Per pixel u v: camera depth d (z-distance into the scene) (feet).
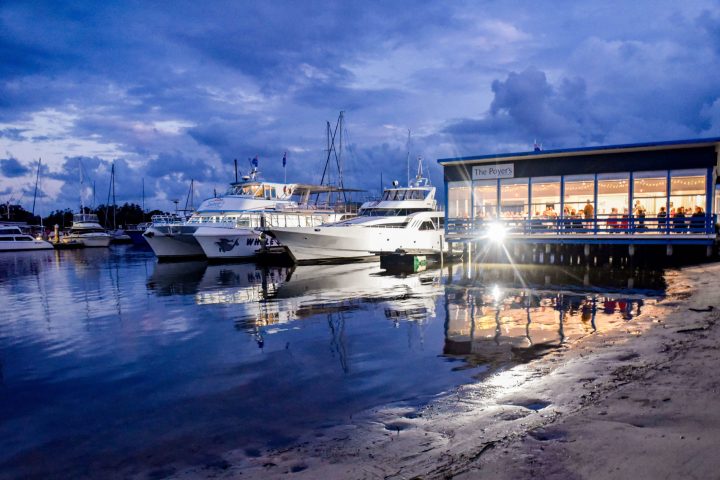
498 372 27.55
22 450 21.16
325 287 68.95
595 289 56.80
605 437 16.31
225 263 117.60
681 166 71.15
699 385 20.80
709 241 67.67
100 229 246.06
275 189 127.34
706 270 65.31
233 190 127.13
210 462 19.12
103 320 50.55
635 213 76.43
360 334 39.47
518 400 22.35
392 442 19.17
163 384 29.37
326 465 17.65
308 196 137.28
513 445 16.43
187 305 58.13
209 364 33.17
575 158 77.30
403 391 25.67
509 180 81.56
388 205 110.93
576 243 74.84
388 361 31.50
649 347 28.68
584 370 25.61
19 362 35.45
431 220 109.40
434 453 17.56
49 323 49.80
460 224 82.99
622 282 61.67
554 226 76.48
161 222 126.11
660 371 23.31
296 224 125.08
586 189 77.87
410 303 52.65
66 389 29.14
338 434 20.62
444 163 85.40
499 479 14.26
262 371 30.96
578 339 33.78
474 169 84.07
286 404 24.95
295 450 19.39
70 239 224.12
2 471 19.35
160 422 23.61
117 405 26.21
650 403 19.08
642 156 73.41
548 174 79.20
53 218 383.24
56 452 20.89
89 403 26.66
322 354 34.19
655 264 77.61
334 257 105.09
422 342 35.99
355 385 27.22
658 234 69.97
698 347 27.45
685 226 68.95
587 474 13.99
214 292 68.69
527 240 77.20
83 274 102.12
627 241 71.26
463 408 22.29
